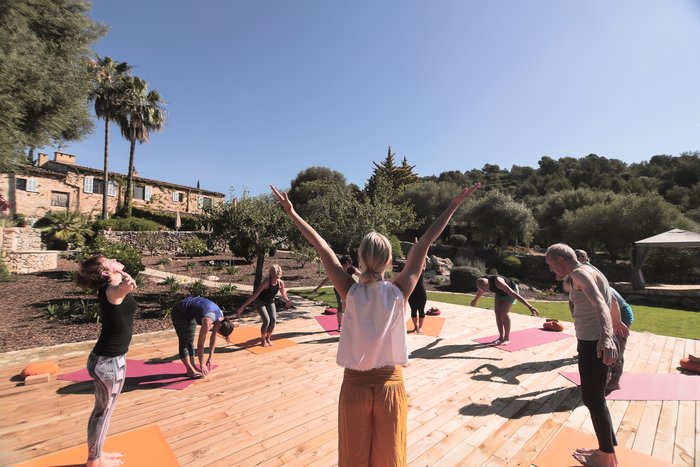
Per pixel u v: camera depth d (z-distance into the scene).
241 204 8.71
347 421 1.49
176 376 4.12
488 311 8.35
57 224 17.83
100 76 21.42
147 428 2.94
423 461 2.51
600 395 2.34
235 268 13.95
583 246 22.03
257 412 3.24
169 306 7.71
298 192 32.75
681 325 8.30
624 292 14.54
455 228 30.42
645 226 19.52
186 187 29.38
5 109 6.57
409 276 1.59
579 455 2.49
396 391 1.51
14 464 2.42
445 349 5.24
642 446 2.69
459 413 3.25
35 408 3.32
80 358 4.79
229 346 5.34
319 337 5.84
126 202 23.78
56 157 23.89
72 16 8.09
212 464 2.45
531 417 3.17
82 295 8.95
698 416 3.15
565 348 5.27
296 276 14.34
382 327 1.47
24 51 6.66
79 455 2.54
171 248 20.44
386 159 39.53
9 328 6.24
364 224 9.28
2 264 10.95
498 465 2.46
